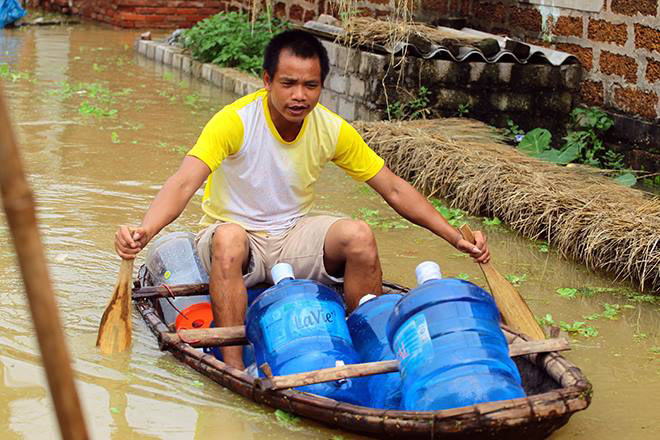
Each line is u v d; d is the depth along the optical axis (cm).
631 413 387
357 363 367
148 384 388
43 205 627
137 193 670
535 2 923
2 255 534
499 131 821
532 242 614
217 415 365
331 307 375
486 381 327
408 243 604
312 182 443
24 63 1247
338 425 337
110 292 488
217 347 418
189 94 1089
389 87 852
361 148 438
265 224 438
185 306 453
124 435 349
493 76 864
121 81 1155
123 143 820
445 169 701
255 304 379
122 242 392
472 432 315
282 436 351
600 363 436
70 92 1050
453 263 570
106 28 1683
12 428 351
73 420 134
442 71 855
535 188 636
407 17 1030
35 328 134
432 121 816
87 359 408
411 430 319
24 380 388
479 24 1012
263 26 1246
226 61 1200
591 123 828
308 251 426
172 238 476
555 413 320
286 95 403
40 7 1919
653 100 790
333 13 1188
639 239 543
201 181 407
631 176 696
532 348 365
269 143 424
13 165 127
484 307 341
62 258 531
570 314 497
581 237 578
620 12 817
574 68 873
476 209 667
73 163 742
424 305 338
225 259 404
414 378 334
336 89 923
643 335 471
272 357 367
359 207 679
